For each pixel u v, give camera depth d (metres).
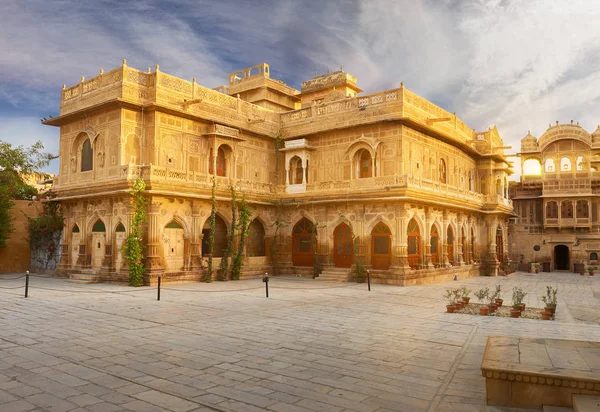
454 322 13.79
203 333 11.84
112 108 24.81
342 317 14.43
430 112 30.09
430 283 27.09
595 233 41.00
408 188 25.05
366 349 10.27
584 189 40.78
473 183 37.38
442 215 29.95
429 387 7.72
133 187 23.06
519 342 8.52
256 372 8.50
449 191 30.09
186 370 8.59
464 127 36.03
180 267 25.22
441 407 6.84
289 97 41.66
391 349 10.29
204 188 26.05
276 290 21.77
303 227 29.89
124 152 24.38
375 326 12.98
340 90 38.19
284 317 14.34
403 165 27.02
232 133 28.39
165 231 24.47
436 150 31.05
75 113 25.98
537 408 6.72
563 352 7.76
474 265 34.16
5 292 19.81
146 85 25.36
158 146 25.22
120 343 10.69
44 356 9.52
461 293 21.59
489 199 35.94
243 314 14.82
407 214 25.78
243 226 27.59
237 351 10.02
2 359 9.27
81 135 27.03
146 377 8.16
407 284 25.02
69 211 27.25
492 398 6.91
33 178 37.31
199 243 25.92
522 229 43.38
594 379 6.39
